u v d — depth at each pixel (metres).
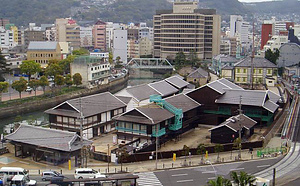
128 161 48.00
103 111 61.72
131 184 37.19
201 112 67.75
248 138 58.06
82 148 47.50
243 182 33.34
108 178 36.84
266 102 66.69
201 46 191.50
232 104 65.12
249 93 66.50
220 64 136.50
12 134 51.16
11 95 95.31
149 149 52.12
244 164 47.44
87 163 48.03
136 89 73.38
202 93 67.31
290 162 47.97
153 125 53.66
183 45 187.00
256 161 48.59
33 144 47.69
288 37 154.25
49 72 109.88
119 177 37.41
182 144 56.75
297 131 61.31
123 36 193.62
